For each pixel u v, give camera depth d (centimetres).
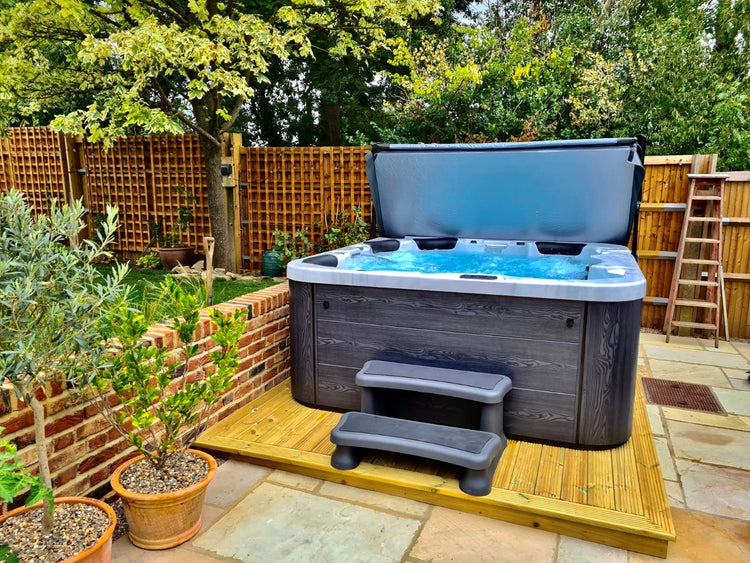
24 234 164
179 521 200
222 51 507
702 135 681
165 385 206
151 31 481
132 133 859
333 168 630
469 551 200
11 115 742
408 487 233
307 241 635
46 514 163
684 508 232
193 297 209
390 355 289
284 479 250
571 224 411
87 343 170
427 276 274
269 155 653
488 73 726
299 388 312
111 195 761
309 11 660
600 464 246
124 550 201
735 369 415
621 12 931
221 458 269
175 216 727
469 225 444
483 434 234
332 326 297
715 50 1003
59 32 619
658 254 516
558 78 786
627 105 741
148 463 215
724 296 488
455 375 259
